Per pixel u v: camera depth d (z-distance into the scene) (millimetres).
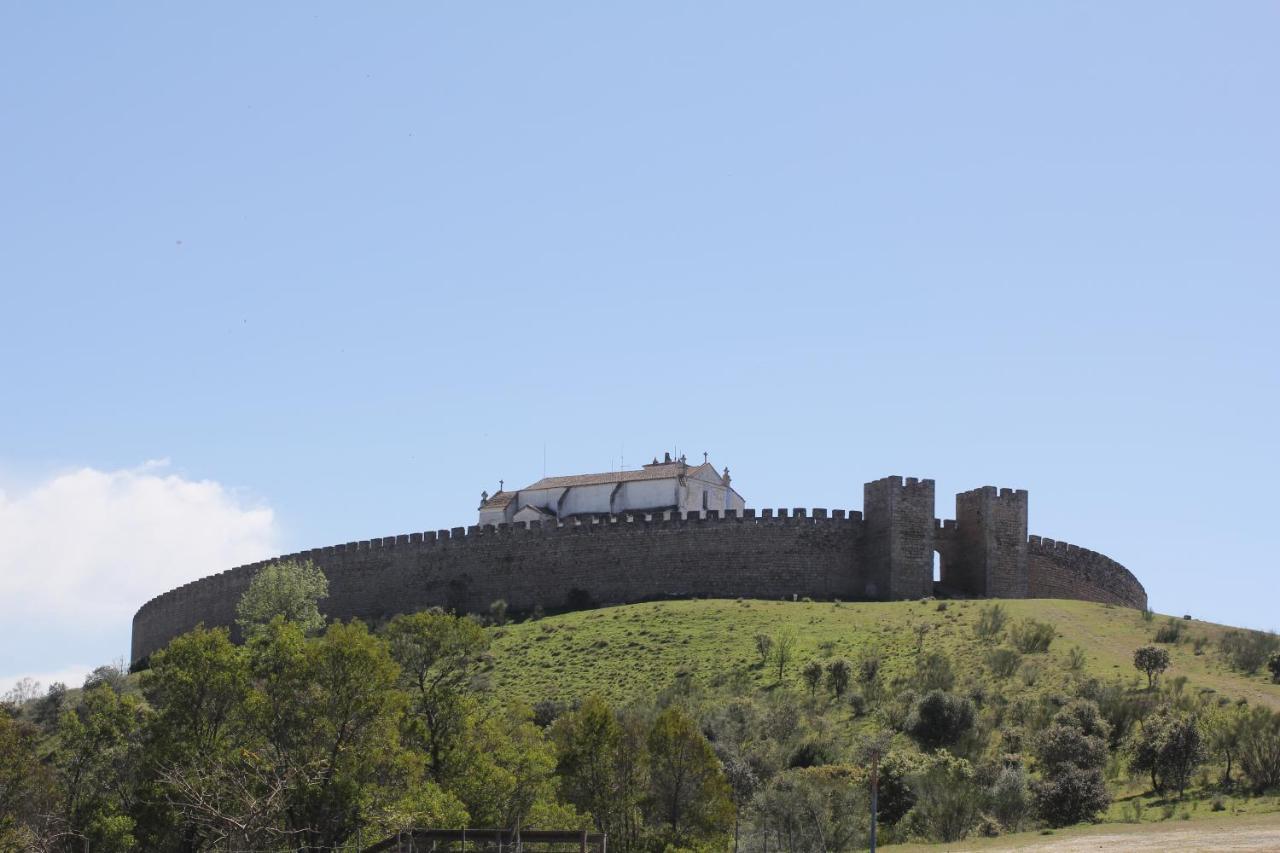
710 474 154750
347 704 70375
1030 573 138000
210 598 157125
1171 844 61219
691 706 97250
